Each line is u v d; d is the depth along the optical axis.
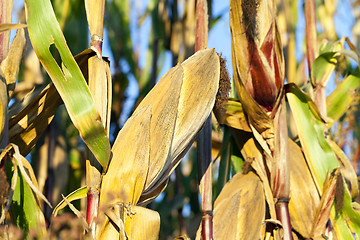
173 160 0.98
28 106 0.97
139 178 0.94
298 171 1.09
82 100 0.92
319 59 1.14
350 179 1.12
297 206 1.07
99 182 0.93
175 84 0.97
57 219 0.87
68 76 0.92
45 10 0.93
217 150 1.21
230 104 1.10
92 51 0.95
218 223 1.04
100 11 0.96
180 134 0.98
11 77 0.96
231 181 1.08
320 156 1.09
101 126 0.92
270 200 1.05
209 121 1.05
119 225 0.91
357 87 1.16
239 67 1.08
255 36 1.07
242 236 1.04
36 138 0.98
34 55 1.10
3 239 0.88
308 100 1.10
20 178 0.94
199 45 1.06
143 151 0.94
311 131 1.10
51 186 1.11
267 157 1.07
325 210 1.06
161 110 0.96
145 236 0.93
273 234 1.04
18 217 0.94
